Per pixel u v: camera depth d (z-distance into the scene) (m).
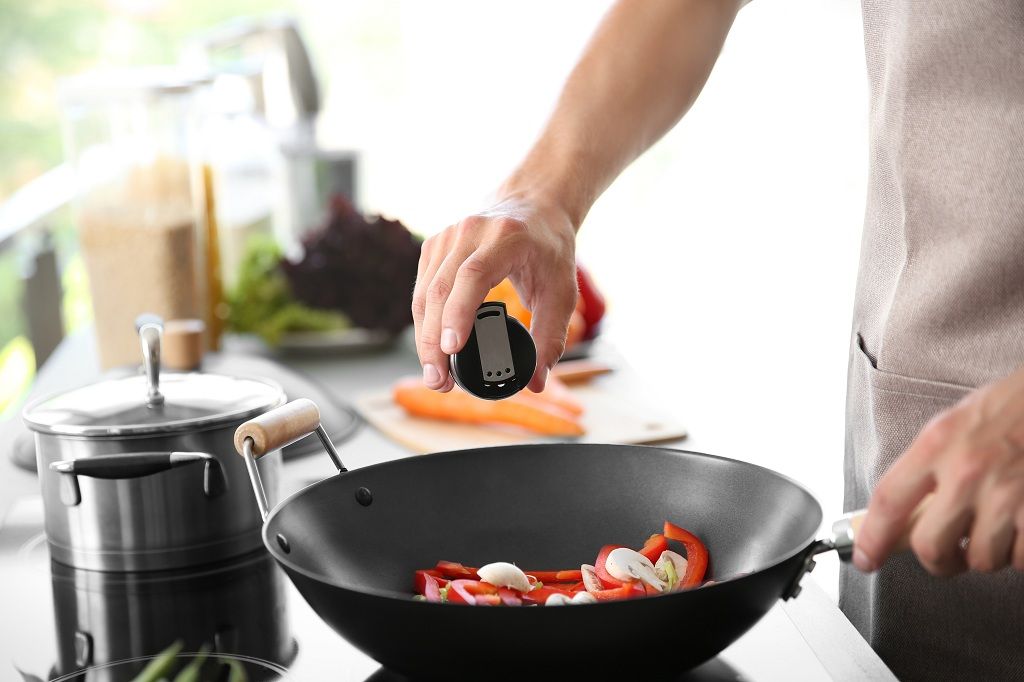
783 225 4.80
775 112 4.77
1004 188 0.89
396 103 8.29
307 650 0.79
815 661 0.75
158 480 0.93
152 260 1.60
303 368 1.74
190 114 1.63
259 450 0.84
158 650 0.79
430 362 0.89
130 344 1.62
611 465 0.89
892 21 0.98
